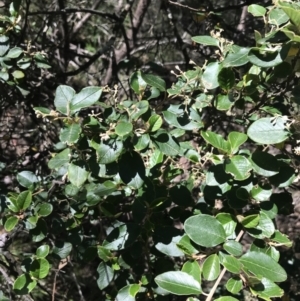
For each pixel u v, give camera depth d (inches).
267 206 19.2
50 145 36.4
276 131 17.7
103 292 31.6
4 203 23.7
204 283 33.3
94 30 54.6
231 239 18.0
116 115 18.8
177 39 40.3
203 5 35.2
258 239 18.7
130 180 18.4
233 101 20.4
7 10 36.6
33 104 35.9
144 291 21.8
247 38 39.0
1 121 40.9
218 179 19.0
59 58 44.8
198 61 40.0
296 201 34.9
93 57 41.9
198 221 17.7
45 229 23.3
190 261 18.1
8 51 26.5
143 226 21.1
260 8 19.8
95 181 23.2
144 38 48.9
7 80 27.6
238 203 19.2
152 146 20.3
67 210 26.1
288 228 41.9
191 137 26.0
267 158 18.4
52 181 26.0
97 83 45.8
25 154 36.4
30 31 39.8
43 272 21.5
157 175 22.0
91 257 23.5
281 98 22.5
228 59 18.4
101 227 24.6
